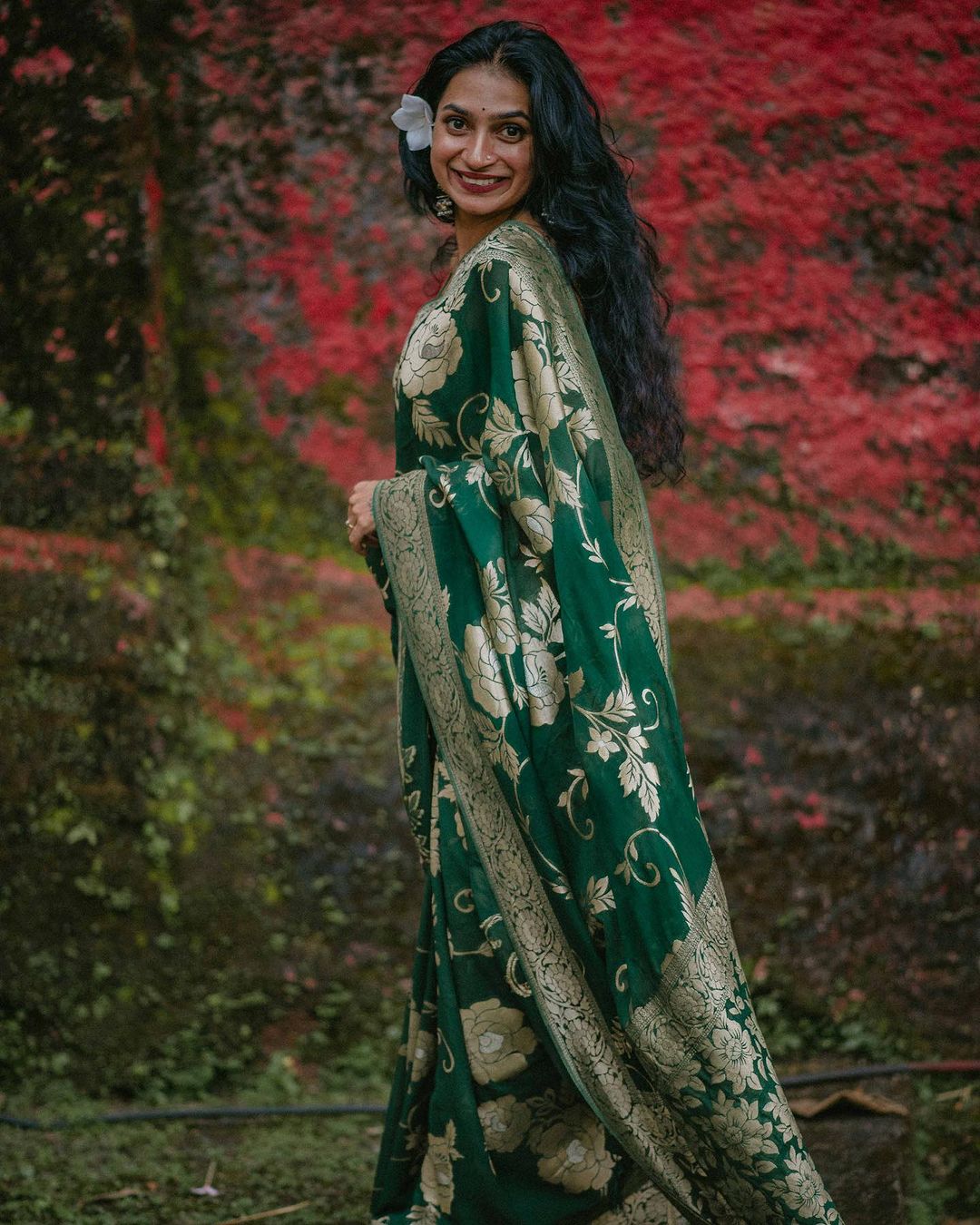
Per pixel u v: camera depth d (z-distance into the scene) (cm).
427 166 245
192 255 364
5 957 341
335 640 362
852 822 344
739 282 357
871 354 356
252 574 366
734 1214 204
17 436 345
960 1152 301
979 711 344
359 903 346
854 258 354
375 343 366
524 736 206
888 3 346
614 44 353
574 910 205
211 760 351
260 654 361
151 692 342
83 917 341
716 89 352
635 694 204
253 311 366
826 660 352
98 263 341
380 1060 338
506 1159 217
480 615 209
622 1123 206
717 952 201
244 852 346
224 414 368
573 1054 206
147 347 344
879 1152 294
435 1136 221
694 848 203
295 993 342
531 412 211
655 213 356
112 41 337
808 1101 315
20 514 345
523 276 212
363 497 227
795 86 350
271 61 359
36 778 342
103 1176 298
